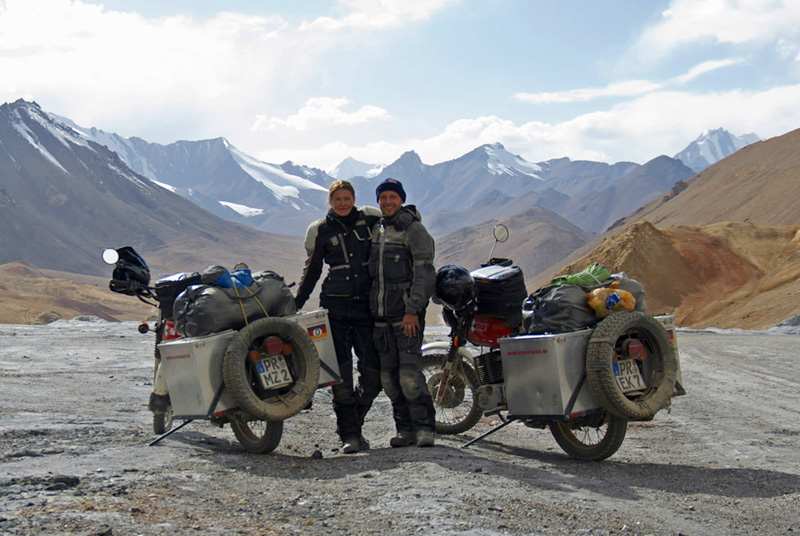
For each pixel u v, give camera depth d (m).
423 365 7.89
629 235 97.00
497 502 4.49
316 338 6.43
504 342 6.36
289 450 6.63
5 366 13.56
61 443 6.28
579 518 4.27
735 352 21.47
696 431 8.70
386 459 5.84
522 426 8.79
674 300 87.00
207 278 6.04
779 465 6.62
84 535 3.42
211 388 5.89
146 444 6.51
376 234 6.58
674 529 4.20
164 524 3.74
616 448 6.25
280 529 3.82
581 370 6.07
